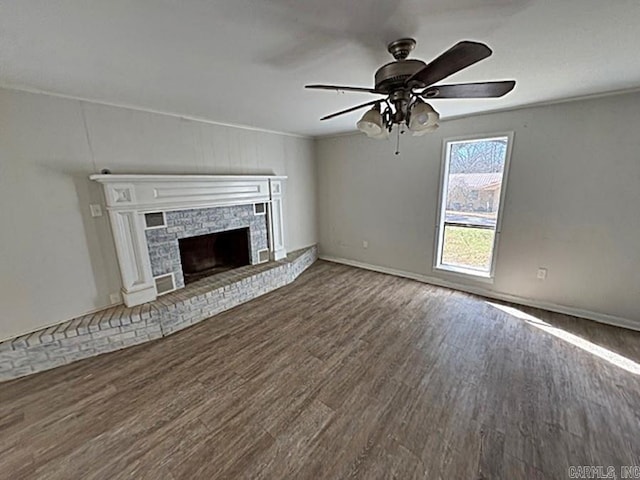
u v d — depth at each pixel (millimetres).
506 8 1292
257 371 2357
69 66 1855
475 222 3764
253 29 1454
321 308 3475
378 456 1620
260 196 4145
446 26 1453
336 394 2090
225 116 3355
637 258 2752
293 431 1792
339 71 2031
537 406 1946
